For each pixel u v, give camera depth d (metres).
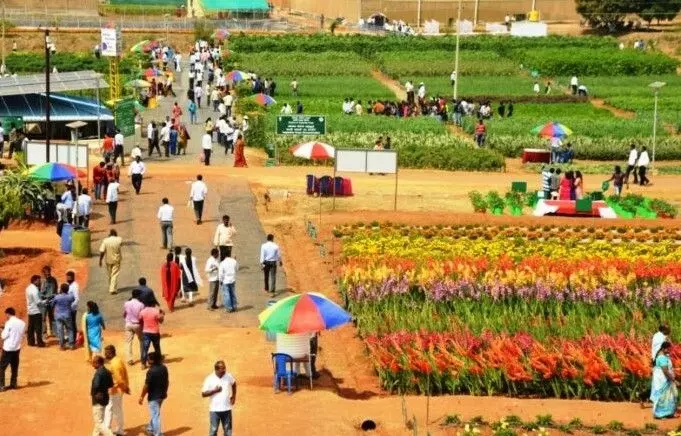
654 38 139.50
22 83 79.25
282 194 59.66
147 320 33.66
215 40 130.62
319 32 140.12
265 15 153.50
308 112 88.75
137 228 51.44
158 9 153.62
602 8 145.75
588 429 29.23
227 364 34.50
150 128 70.06
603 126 82.44
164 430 28.94
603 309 39.19
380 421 29.83
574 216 56.16
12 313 32.16
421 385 32.94
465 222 53.78
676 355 32.78
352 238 49.69
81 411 30.34
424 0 156.25
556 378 32.56
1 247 49.19
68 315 35.72
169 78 98.31
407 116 87.38
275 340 36.78
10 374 33.25
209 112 88.44
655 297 39.59
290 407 30.70
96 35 133.62
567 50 123.50
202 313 39.94
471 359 33.00
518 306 39.22
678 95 104.25
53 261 46.62
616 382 32.06
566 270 40.94
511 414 30.28
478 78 113.31
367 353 36.38
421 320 36.97
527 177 68.38
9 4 154.50
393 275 40.41
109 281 43.12
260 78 101.12
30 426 29.30
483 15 157.75
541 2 157.62
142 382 32.62
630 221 54.69
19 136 69.50
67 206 50.84
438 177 67.25
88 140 76.94
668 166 74.25
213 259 40.00
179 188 60.00
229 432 27.23
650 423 29.59
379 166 56.06
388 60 118.38
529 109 95.12
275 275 42.31
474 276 40.59
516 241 48.75
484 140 76.75
